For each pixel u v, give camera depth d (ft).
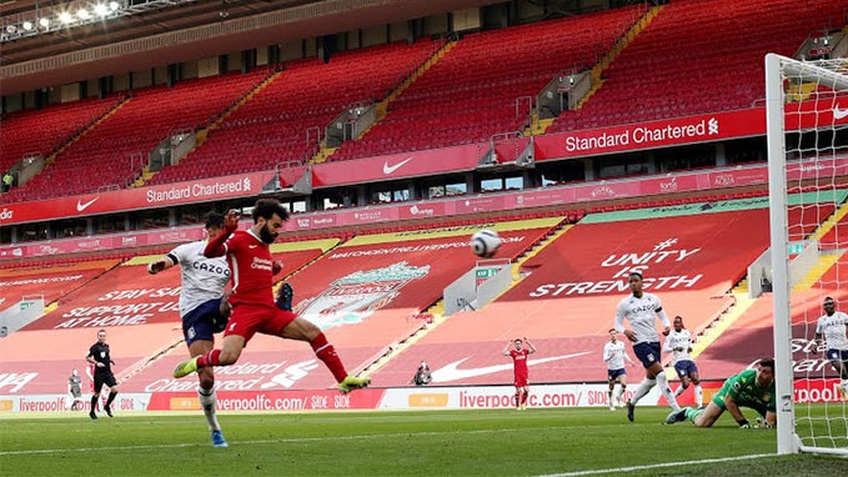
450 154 134.72
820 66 38.01
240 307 30.53
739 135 118.83
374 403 98.68
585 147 126.82
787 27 137.49
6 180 175.32
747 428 42.27
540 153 129.59
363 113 152.97
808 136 117.60
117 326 136.67
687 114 123.65
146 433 49.06
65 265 166.81
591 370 95.86
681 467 26.13
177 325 131.95
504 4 164.66
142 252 161.89
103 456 32.30
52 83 194.49
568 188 130.31
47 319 145.38
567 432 43.01
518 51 155.43
